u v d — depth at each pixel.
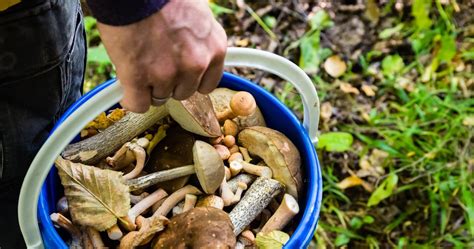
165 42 0.57
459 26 1.22
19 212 0.69
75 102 0.79
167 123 0.80
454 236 1.03
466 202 1.04
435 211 1.04
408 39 1.20
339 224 1.04
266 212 0.78
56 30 0.72
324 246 1.02
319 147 1.08
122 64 0.58
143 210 0.75
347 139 1.08
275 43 1.18
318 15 1.20
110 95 0.65
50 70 0.74
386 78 1.16
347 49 1.18
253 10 1.20
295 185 0.77
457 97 1.15
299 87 0.74
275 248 0.72
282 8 1.21
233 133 0.81
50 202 0.77
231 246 0.70
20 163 0.78
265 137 0.78
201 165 0.74
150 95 0.61
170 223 0.71
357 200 1.06
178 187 0.77
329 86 1.15
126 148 0.78
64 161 0.74
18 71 0.71
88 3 0.57
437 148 1.09
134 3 0.55
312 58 1.17
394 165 1.08
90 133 0.80
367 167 1.08
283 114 0.80
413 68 1.18
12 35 0.69
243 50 0.71
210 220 0.70
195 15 0.58
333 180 1.07
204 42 0.59
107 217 0.73
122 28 0.56
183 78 0.59
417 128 1.11
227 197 0.76
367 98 1.14
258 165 0.79
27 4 0.68
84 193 0.73
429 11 1.22
